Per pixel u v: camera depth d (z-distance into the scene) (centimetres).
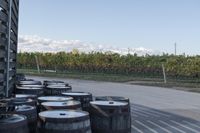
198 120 1234
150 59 4572
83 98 755
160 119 1236
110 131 650
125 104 674
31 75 4141
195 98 2009
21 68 5969
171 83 3234
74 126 516
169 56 4778
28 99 675
